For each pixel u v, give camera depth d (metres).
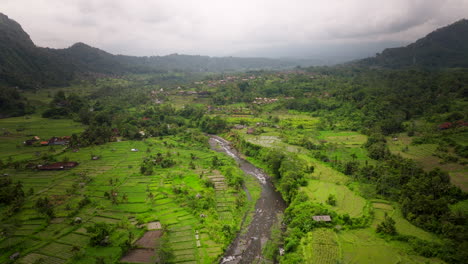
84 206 83.38
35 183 96.69
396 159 107.19
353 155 120.69
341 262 61.28
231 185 106.25
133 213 81.56
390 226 69.75
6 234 66.75
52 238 67.31
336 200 87.06
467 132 126.69
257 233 79.06
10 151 123.69
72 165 113.50
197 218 81.31
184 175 112.38
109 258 61.91
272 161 118.19
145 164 118.62
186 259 64.56
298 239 71.75
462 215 67.62
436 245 62.94
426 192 80.38
